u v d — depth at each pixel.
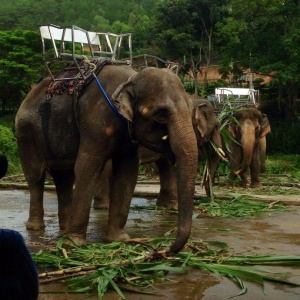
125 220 7.11
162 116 6.21
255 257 6.01
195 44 35.66
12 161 21.64
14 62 36.66
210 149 10.69
